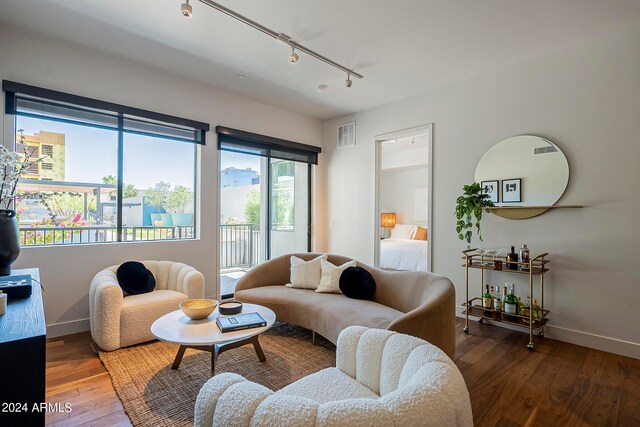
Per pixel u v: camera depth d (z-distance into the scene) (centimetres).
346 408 83
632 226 267
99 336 257
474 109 360
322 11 244
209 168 398
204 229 393
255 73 357
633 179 266
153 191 366
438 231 389
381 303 296
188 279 304
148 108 347
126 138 346
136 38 286
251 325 215
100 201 330
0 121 269
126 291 296
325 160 537
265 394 94
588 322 286
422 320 208
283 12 246
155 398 196
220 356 257
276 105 461
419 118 411
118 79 327
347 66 336
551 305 306
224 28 269
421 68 341
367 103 448
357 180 489
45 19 258
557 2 232
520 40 286
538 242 315
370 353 138
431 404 87
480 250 345
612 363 252
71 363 242
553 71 306
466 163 366
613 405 195
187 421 176
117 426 171
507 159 334
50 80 290
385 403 85
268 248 484
